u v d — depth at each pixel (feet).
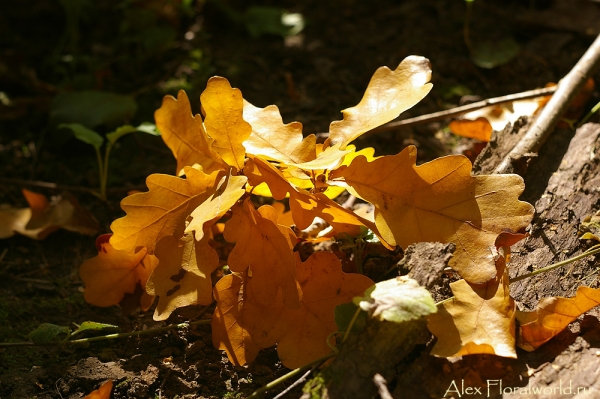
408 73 2.61
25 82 3.41
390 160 2.53
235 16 3.75
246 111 2.66
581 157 2.77
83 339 2.58
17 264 2.87
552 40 3.44
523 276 2.52
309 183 2.60
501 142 2.80
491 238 2.46
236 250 2.49
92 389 2.54
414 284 2.39
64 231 2.97
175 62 3.51
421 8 3.74
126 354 2.61
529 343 2.43
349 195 2.91
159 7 3.64
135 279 2.67
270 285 2.48
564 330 2.46
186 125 2.66
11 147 3.24
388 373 2.38
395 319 2.33
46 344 2.58
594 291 2.39
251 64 3.51
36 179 3.13
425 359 2.42
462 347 2.39
